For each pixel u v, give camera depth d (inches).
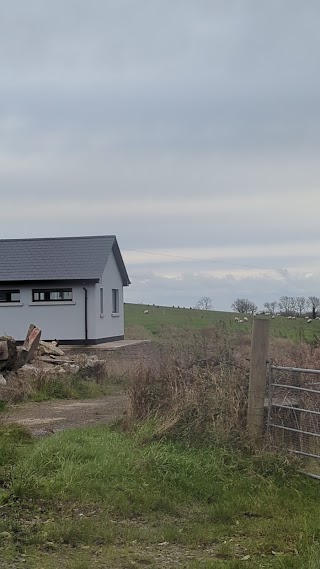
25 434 380.5
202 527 251.0
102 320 1121.4
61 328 1077.1
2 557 210.4
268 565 210.7
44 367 698.2
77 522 245.6
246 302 2496.3
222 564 210.2
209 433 336.5
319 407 325.1
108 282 1167.0
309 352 446.9
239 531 247.1
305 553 220.5
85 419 470.0
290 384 335.6
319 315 1249.4
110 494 277.3
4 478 289.4
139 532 240.8
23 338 1083.3
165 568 208.5
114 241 1186.0
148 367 426.3
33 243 1181.1
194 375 382.0
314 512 266.1
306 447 322.0
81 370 711.7
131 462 308.0
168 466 302.7
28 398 577.9
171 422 348.5
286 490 290.8
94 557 217.2
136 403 392.2
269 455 318.0
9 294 1093.1
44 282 1074.1
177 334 500.4
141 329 1466.5
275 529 247.8
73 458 313.3
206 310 1936.5
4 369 615.5
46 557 215.0
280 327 832.3
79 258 1117.1
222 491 289.6
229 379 360.8
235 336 445.1
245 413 344.5
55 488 277.1
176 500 279.9
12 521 241.3
